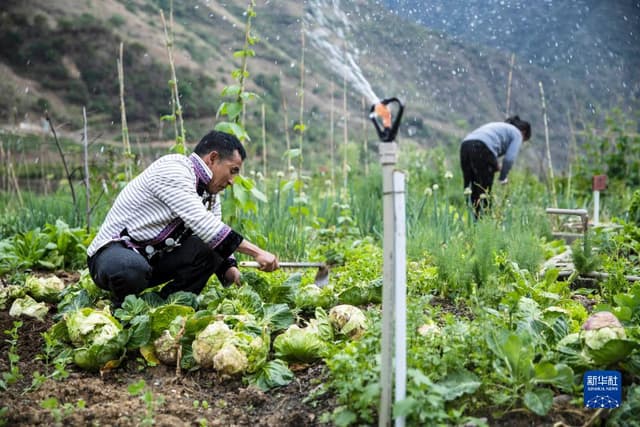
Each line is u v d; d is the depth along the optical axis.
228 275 3.97
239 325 3.21
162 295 3.80
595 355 2.62
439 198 8.70
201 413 2.73
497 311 3.19
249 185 5.08
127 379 3.10
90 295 4.07
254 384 2.96
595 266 4.56
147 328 3.21
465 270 4.29
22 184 10.34
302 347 3.09
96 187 7.12
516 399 2.55
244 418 2.69
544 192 8.91
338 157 13.40
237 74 4.95
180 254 3.75
